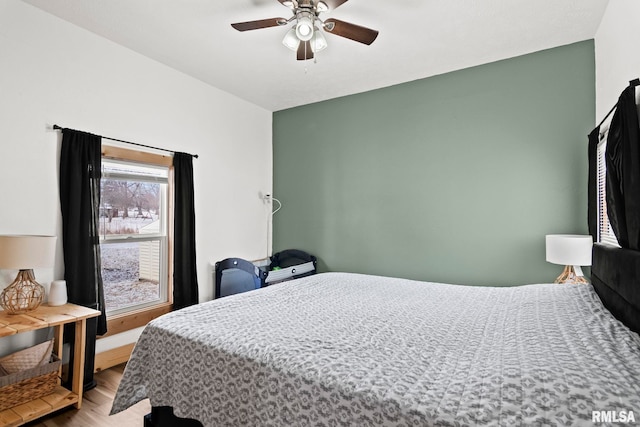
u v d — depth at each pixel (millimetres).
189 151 3377
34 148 2301
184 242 3246
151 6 2291
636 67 1785
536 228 2922
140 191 3074
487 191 3125
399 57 3000
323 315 1815
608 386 922
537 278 2920
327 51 2891
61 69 2439
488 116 3117
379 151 3701
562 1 2232
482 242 3148
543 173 2893
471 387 1005
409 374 1119
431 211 3402
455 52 2916
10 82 2195
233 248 3871
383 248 3680
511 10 2328
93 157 2568
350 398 1049
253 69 3248
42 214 2340
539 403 896
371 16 2406
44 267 2059
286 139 4359
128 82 2857
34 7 2303
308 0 2004
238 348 1382
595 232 2432
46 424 1959
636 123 1542
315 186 4133
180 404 1453
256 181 4219
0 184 2154
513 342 1351
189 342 1503
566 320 1539
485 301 2105
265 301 2074
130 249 2982
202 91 3520
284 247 4371
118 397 1601
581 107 2748
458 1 2230
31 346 2285
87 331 2369
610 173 1822
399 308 1965
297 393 1155
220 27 2551
